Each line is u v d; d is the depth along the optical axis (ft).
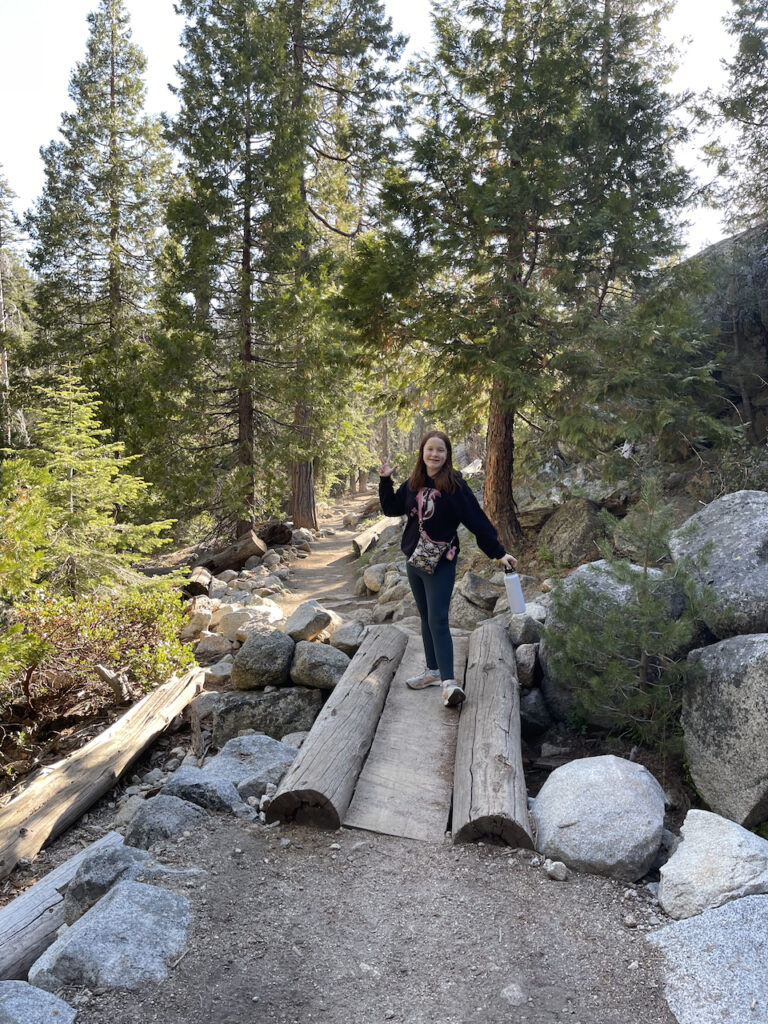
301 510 71.41
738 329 35.91
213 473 52.16
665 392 29.48
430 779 13.93
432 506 15.39
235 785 14.39
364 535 53.93
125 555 33.42
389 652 18.98
